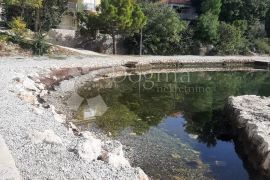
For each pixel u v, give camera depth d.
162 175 11.52
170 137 15.42
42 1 36.25
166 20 44.38
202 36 48.75
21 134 10.59
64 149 9.98
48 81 23.89
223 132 16.61
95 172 8.84
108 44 43.16
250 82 33.19
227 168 12.51
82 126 15.72
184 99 23.88
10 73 21.77
